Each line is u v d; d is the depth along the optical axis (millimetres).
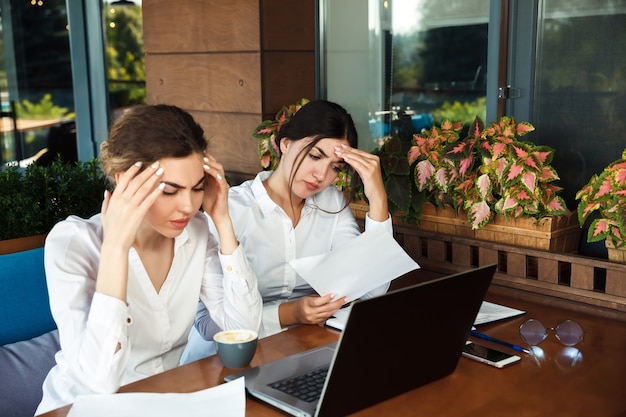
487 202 2279
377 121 3223
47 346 2004
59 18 4723
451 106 2938
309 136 2064
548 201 2209
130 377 1663
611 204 1967
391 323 1336
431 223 2443
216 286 1809
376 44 3162
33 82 4848
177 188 1501
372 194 2178
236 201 2191
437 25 2930
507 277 2184
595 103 2533
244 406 1354
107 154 1525
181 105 3674
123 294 1467
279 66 3258
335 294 1867
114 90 4617
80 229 1612
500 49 2713
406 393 1453
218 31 3379
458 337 1521
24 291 2025
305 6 3303
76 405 1357
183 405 1364
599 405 1403
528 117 2705
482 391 1467
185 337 1764
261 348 1706
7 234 2465
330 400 1304
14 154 4926
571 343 1720
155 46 3773
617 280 1944
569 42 2568
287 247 2201
